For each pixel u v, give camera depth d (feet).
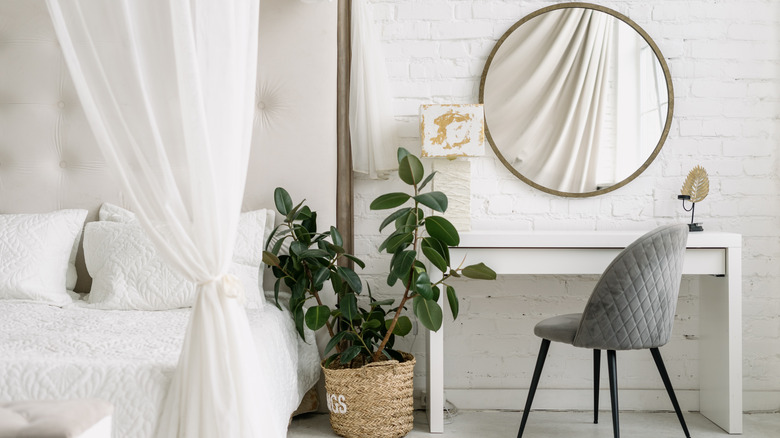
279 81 8.80
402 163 7.73
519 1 9.43
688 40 9.38
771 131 9.36
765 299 9.39
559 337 7.53
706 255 8.21
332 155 8.79
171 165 4.91
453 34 9.45
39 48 8.71
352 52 9.06
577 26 9.39
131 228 8.01
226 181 5.07
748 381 9.41
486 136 9.41
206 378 4.93
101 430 3.56
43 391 4.85
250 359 5.19
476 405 9.43
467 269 7.74
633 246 6.95
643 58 9.33
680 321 9.38
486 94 9.40
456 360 9.48
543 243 8.04
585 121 9.36
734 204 9.38
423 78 9.44
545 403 9.39
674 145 9.40
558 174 9.40
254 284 7.83
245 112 5.30
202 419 4.89
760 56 9.35
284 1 8.81
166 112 4.83
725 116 9.38
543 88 9.39
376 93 9.12
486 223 9.48
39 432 3.14
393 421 7.87
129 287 7.48
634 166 9.35
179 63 4.75
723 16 9.36
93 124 4.72
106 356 5.25
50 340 5.69
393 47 9.45
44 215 8.13
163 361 5.18
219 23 4.94
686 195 9.01
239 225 8.11
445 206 7.55
